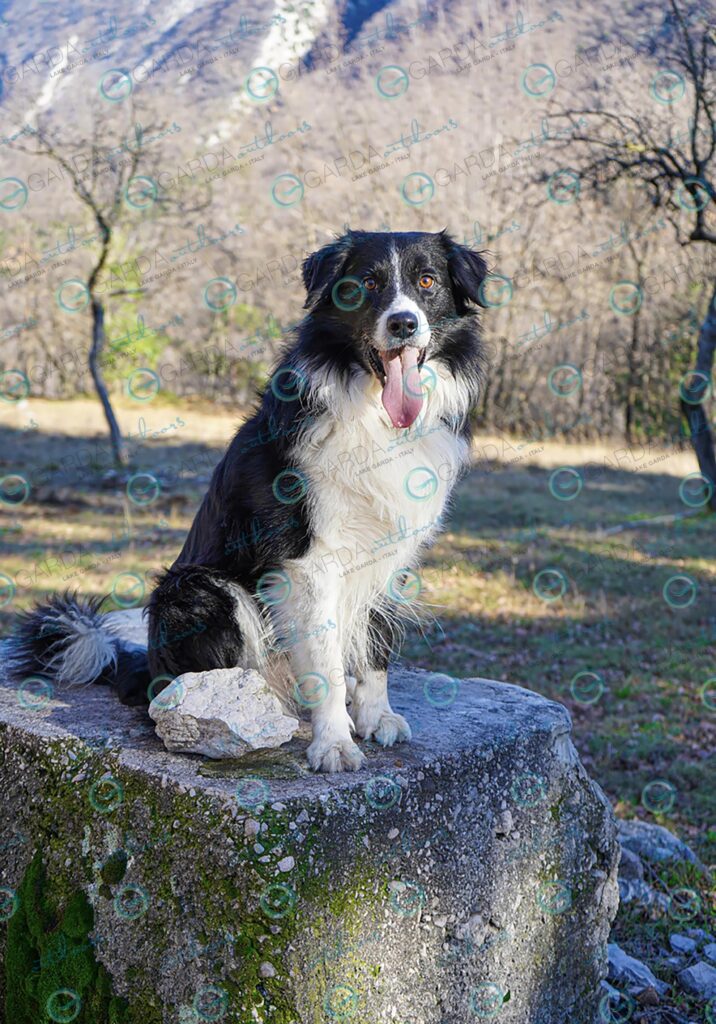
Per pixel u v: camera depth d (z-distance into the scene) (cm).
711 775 518
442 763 275
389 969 257
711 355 1175
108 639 345
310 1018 238
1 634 647
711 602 851
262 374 1850
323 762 265
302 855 239
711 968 346
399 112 1675
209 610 292
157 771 257
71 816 268
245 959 234
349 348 296
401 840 260
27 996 270
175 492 1309
